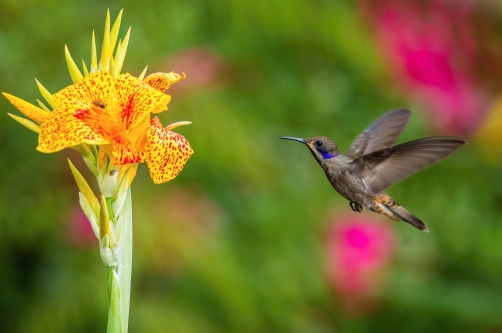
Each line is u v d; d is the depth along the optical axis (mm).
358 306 10461
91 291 9086
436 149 6348
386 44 10484
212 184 9656
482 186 11266
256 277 9469
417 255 11484
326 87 10680
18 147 9367
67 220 9211
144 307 9109
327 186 10227
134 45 9531
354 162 6691
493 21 11398
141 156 4586
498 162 11383
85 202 4723
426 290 11148
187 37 10156
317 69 10688
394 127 7402
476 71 11773
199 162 9195
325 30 9938
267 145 9844
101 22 9633
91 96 4645
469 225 11469
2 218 9312
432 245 11516
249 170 9227
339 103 10711
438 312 11094
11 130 9383
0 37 9594
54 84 9281
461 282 11547
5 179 9359
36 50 9398
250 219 9648
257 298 9398
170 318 9055
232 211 9711
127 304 4719
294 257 9703
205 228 9289
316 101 10547
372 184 6629
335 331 11039
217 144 9047
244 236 9641
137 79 4766
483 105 11328
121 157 4531
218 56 9828
